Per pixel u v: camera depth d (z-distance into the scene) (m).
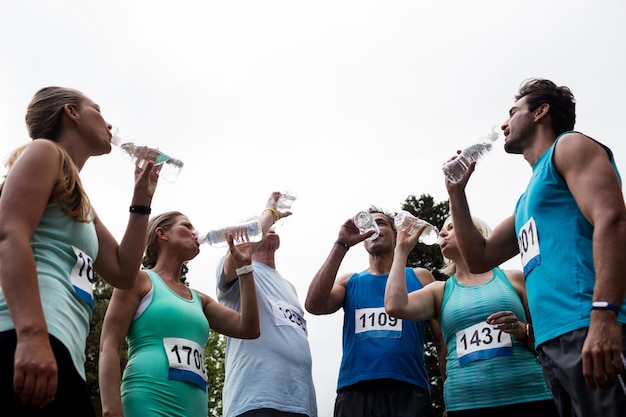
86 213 2.91
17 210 2.53
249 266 4.44
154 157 3.42
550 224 3.11
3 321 2.46
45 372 2.28
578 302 2.90
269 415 4.38
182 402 3.77
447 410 4.38
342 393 4.73
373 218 5.32
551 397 4.15
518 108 3.63
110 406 3.62
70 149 3.11
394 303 4.58
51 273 2.68
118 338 3.87
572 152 3.08
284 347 4.66
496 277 4.61
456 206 3.83
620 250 2.77
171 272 4.43
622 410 2.66
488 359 4.25
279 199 5.27
